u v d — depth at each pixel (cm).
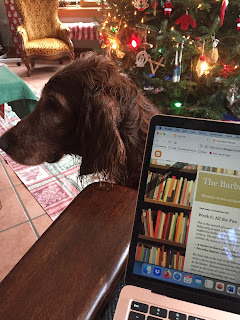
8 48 526
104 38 259
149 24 212
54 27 434
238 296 48
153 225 51
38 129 100
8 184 210
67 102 89
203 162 51
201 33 196
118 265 48
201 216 50
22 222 179
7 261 156
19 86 199
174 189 51
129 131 86
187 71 214
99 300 43
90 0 499
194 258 50
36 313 41
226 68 197
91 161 92
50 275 46
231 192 49
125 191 63
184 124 52
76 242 51
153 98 219
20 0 400
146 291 50
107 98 83
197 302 48
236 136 50
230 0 182
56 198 196
